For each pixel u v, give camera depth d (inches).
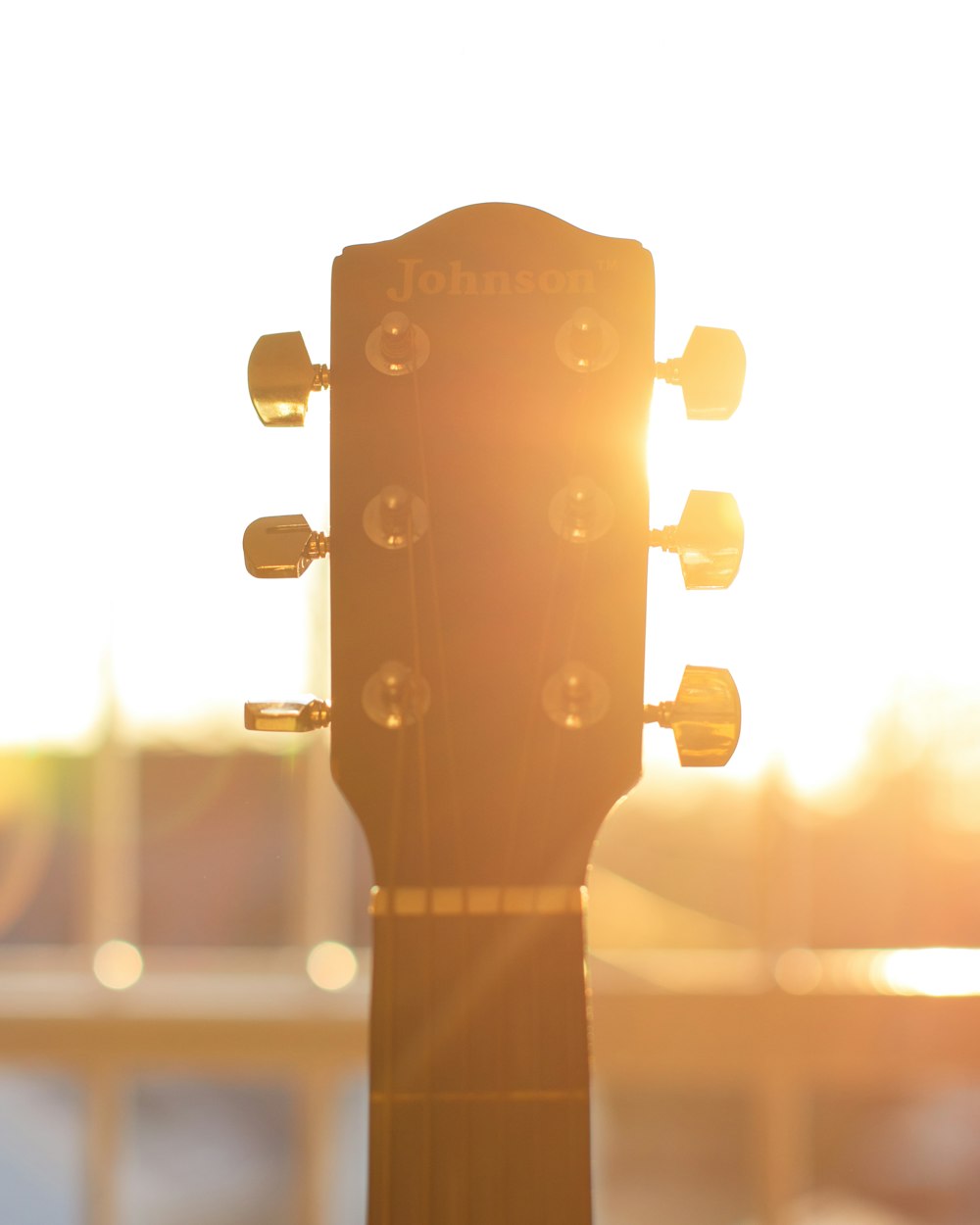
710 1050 88.2
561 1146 28.3
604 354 30.1
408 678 29.1
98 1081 89.4
